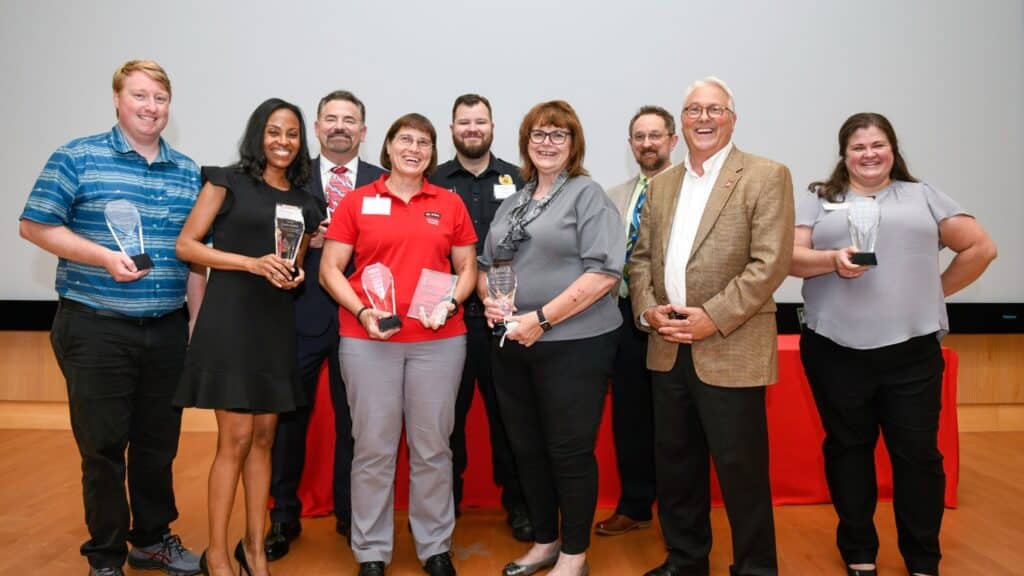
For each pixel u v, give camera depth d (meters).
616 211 2.11
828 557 2.41
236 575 2.07
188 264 2.23
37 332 4.15
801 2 3.93
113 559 2.12
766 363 1.94
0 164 4.00
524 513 2.62
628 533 2.64
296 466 2.53
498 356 2.17
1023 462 3.57
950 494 2.88
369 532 2.18
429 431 2.14
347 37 3.95
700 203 2.03
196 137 3.97
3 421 4.16
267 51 3.95
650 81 3.96
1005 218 4.04
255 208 2.00
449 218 2.20
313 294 2.51
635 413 2.61
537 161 2.08
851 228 1.99
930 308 2.03
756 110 3.96
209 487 2.02
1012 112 4.00
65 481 3.19
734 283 1.89
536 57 3.96
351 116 2.70
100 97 3.96
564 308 1.98
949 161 4.01
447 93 3.97
